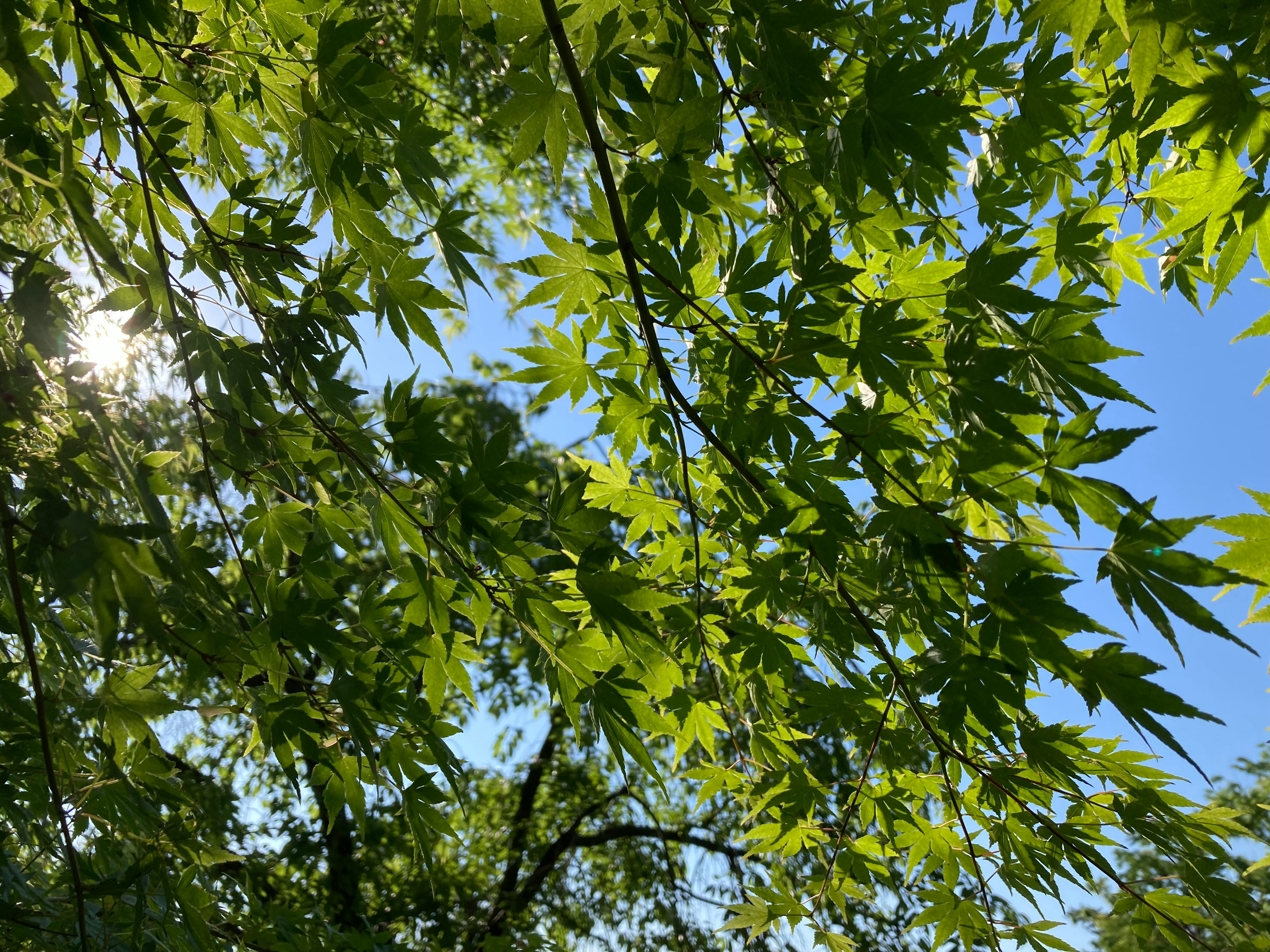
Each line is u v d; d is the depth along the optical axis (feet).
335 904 28.37
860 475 6.47
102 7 6.95
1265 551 4.85
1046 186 9.47
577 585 6.68
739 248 6.89
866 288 8.29
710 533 9.44
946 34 8.50
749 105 6.99
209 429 7.70
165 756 7.82
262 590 7.32
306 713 7.18
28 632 5.04
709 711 9.04
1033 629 5.41
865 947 27.45
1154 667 5.00
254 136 7.97
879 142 6.31
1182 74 6.12
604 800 37.68
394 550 7.32
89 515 4.59
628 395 8.14
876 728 8.48
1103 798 6.95
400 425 6.97
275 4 7.00
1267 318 6.89
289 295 7.48
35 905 7.23
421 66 21.21
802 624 9.59
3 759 6.88
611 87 6.31
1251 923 6.31
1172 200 6.76
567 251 7.31
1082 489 5.24
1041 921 7.61
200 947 8.01
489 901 34.14
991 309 6.08
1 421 5.11
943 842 8.59
